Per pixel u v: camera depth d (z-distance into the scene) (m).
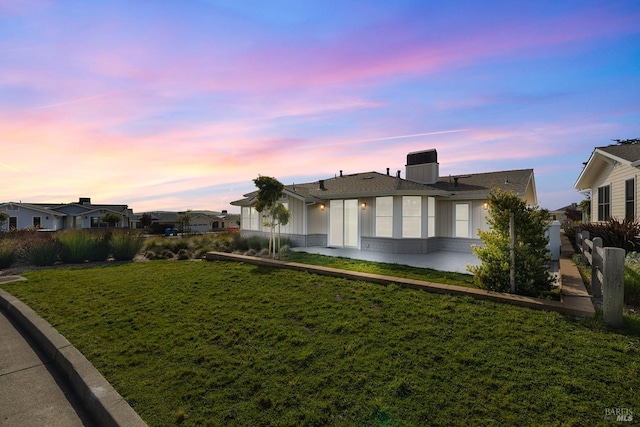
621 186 11.68
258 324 4.76
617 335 3.84
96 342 4.38
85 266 10.48
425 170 15.91
